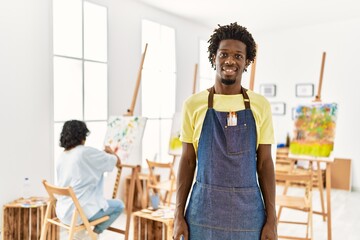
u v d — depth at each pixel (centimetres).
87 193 278
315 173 581
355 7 498
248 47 149
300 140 393
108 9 424
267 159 146
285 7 498
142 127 346
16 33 325
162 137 530
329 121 374
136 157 336
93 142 414
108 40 426
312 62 612
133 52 464
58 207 277
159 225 291
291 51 633
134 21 464
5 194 320
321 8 502
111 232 365
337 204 487
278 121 649
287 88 639
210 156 144
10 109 323
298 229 380
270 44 655
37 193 350
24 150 336
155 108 514
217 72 147
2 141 317
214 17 550
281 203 318
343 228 385
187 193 155
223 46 143
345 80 579
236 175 141
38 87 346
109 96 430
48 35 354
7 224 310
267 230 142
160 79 520
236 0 463
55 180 367
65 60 381
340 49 582
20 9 327
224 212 141
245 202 141
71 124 287
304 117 397
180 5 486
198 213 145
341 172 575
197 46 597
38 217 312
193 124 151
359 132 566
